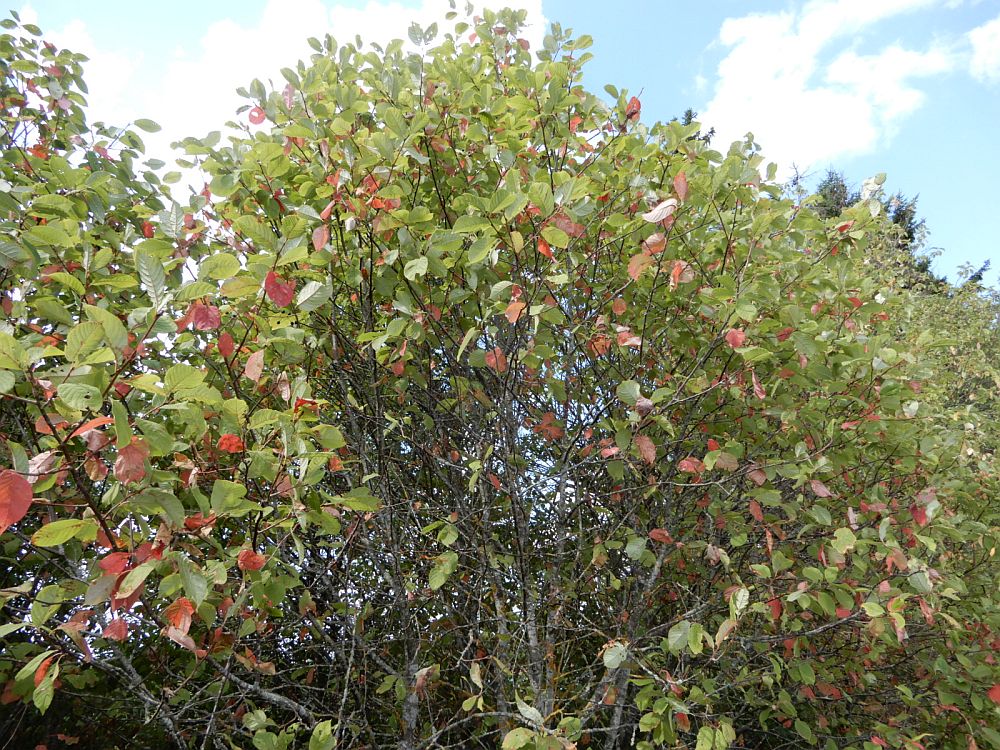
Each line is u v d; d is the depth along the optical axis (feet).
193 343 10.05
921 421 13.60
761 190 11.47
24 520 9.53
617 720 11.00
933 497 10.85
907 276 35.40
